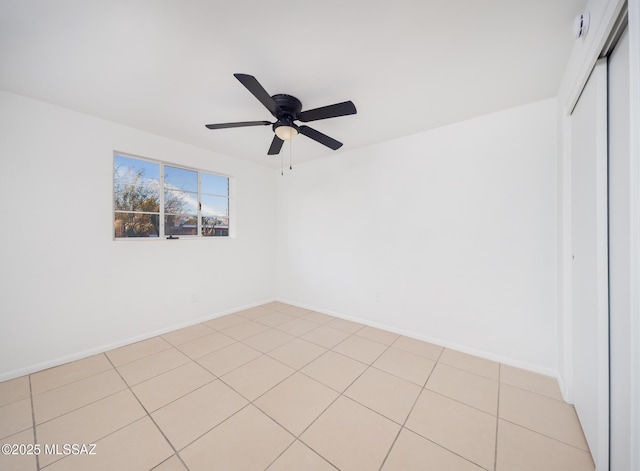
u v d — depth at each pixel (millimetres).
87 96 1946
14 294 1931
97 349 2297
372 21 1236
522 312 2059
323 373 1978
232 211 3543
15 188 1932
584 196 1361
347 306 3209
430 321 2529
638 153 806
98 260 2324
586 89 1315
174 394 1720
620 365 1019
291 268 3863
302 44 1394
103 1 1121
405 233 2684
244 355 2266
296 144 2920
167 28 1283
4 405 1604
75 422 1464
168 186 2912
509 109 2090
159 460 1226
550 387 1801
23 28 1270
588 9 1123
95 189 2299
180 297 2922
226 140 2832
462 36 1333
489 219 2197
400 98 1930
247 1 1132
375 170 2906
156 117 2285
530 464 1212
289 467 1190
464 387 1801
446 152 2406
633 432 830
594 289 1212
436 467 1194
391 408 1588
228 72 1643
